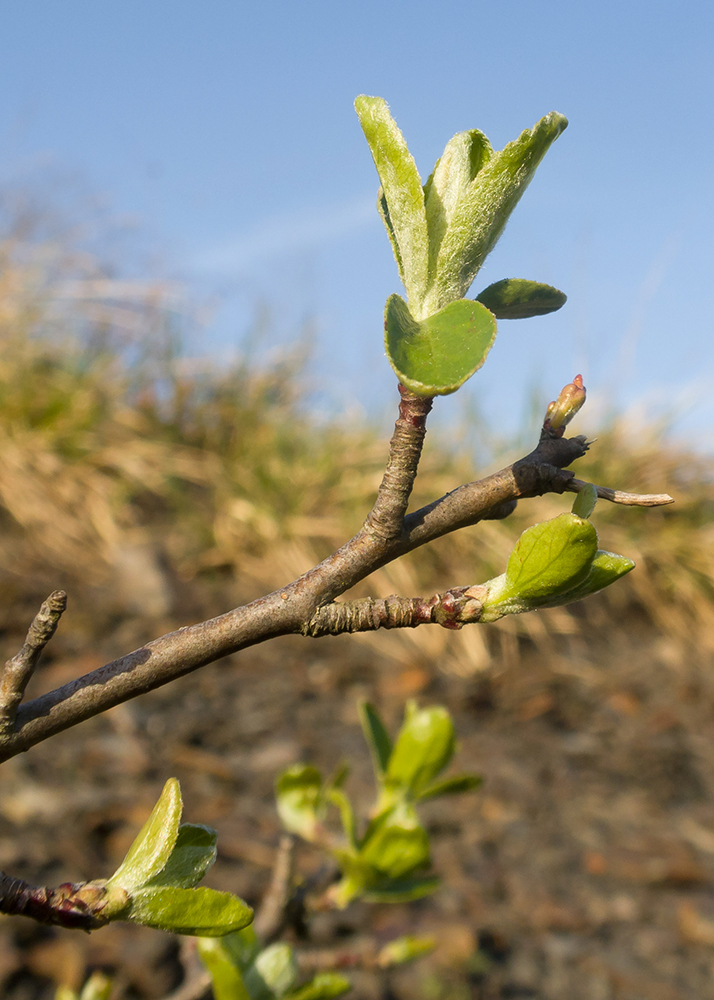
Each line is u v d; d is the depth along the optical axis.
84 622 1.35
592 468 2.04
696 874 1.02
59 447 1.79
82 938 0.78
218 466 1.94
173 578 1.55
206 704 1.25
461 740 1.29
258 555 1.73
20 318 2.03
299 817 0.51
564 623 1.72
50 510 1.62
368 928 0.88
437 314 0.31
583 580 0.32
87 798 0.96
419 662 1.50
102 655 1.28
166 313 2.20
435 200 0.33
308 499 1.88
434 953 0.85
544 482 0.32
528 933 0.90
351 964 0.54
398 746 0.49
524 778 1.20
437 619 0.32
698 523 2.05
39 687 1.15
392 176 0.32
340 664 1.45
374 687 1.40
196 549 1.68
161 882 0.31
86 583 1.48
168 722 1.18
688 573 1.90
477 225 0.32
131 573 1.49
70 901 0.30
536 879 0.99
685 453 2.15
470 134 0.33
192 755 1.11
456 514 0.32
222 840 0.95
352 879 0.48
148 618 1.42
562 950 0.88
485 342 0.30
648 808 1.17
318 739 1.21
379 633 1.58
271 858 0.93
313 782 0.52
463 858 1.02
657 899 0.98
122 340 2.20
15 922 0.78
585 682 1.53
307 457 2.04
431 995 0.80
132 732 1.14
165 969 0.76
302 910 0.48
